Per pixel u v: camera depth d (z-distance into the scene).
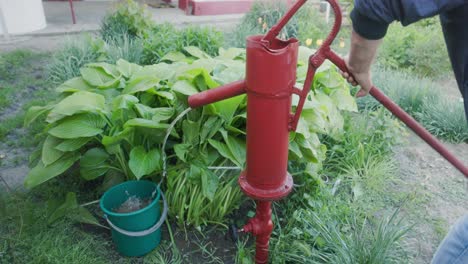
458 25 1.06
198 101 1.45
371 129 2.95
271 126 1.34
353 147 2.72
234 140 2.01
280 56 1.22
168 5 8.96
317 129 2.19
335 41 5.42
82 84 2.56
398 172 2.75
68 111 1.97
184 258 1.92
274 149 1.39
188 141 2.00
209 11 7.93
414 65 4.81
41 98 3.72
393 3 0.98
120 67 2.65
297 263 1.84
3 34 6.04
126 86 2.29
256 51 1.23
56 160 2.04
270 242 1.92
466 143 3.18
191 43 4.16
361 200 2.35
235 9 8.13
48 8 8.30
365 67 1.20
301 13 6.01
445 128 3.24
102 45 4.28
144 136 2.09
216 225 2.10
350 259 1.71
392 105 1.36
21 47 5.50
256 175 1.46
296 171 2.32
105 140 1.91
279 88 1.27
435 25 5.62
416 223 2.03
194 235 2.05
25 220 2.03
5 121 3.23
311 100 2.35
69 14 7.73
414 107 3.58
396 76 3.96
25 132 3.12
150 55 4.07
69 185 2.35
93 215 2.16
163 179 2.12
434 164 2.87
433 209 2.36
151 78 2.20
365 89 1.31
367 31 1.07
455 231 1.31
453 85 4.45
